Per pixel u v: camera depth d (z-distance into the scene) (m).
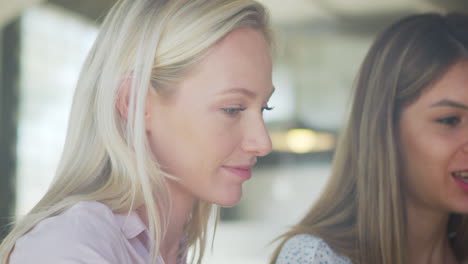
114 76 0.82
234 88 0.80
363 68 1.21
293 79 5.64
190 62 0.80
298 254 1.10
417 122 1.11
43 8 3.80
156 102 0.83
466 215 1.26
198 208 1.04
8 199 3.90
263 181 5.61
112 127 0.81
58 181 0.83
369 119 1.17
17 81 3.96
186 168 0.82
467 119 1.09
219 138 0.80
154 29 0.81
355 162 1.19
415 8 4.54
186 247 1.03
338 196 1.20
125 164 0.81
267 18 0.89
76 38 3.98
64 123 4.10
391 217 1.13
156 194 0.83
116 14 0.85
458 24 1.14
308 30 5.17
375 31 5.04
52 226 0.71
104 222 0.75
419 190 1.13
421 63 1.11
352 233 1.15
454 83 1.08
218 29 0.81
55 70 4.02
